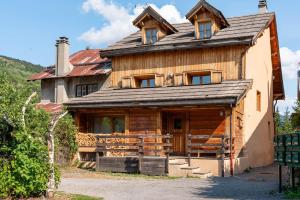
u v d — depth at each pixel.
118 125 26.64
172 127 25.28
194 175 19.88
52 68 34.59
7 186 11.59
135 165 21.30
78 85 31.45
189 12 25.75
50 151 12.31
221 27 26.22
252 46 25.34
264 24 25.45
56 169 12.51
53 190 12.34
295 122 24.34
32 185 11.70
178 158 21.83
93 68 30.94
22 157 11.63
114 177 19.48
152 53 27.06
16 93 14.81
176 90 24.44
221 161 20.70
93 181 17.66
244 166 23.31
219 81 24.53
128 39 29.27
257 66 26.91
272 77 31.69
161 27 27.28
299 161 12.41
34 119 14.85
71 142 24.28
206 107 22.41
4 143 12.30
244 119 23.97
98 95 26.41
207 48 25.38
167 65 26.53
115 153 24.16
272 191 14.46
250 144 24.97
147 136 21.03
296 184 14.57
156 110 24.12
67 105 25.64
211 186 16.23
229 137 21.53
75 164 24.16
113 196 13.35
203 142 24.14
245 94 22.86
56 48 32.56
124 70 27.98
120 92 26.34
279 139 14.37
